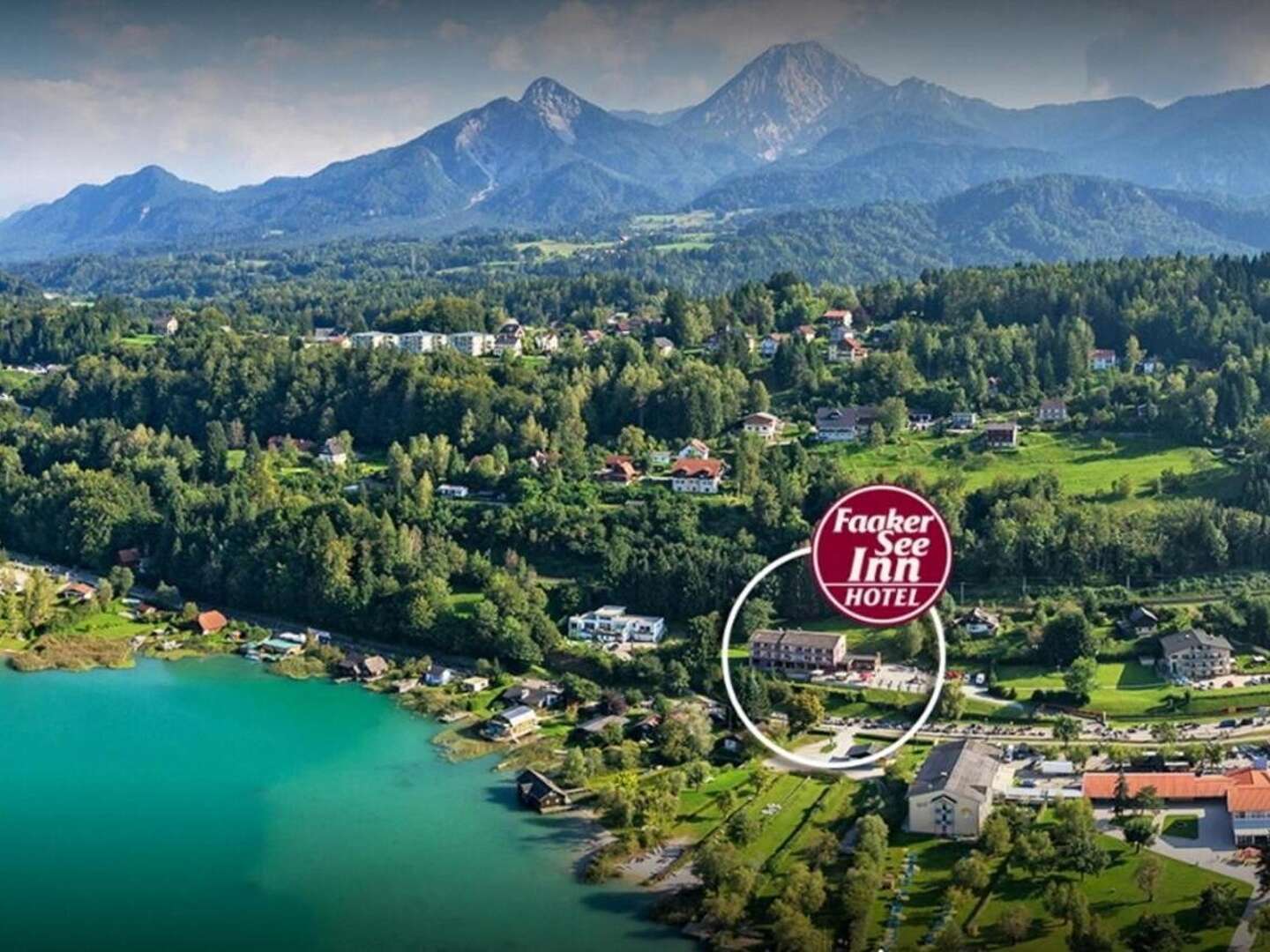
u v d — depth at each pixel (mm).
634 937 189125
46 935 193750
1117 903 187875
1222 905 179750
